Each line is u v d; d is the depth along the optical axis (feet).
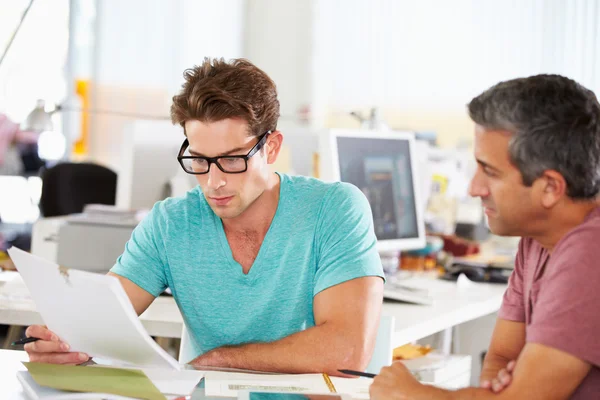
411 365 9.12
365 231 6.96
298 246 6.91
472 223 15.34
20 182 23.36
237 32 26.71
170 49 25.13
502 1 22.81
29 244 18.39
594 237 4.80
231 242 7.03
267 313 6.91
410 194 11.19
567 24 21.86
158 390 5.39
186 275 7.05
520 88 4.83
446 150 15.21
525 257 5.81
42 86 24.26
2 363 6.32
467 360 9.73
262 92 6.42
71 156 25.25
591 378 4.86
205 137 6.29
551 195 4.85
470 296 10.28
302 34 26.14
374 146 10.64
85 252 10.37
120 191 11.84
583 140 4.75
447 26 23.66
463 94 23.54
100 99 25.39
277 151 6.81
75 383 5.47
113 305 5.30
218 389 5.60
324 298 6.68
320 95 25.52
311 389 5.71
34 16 23.85
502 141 4.85
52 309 5.84
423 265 12.39
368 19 24.80
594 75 21.53
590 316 4.69
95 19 25.36
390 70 24.52
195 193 7.32
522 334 5.98
